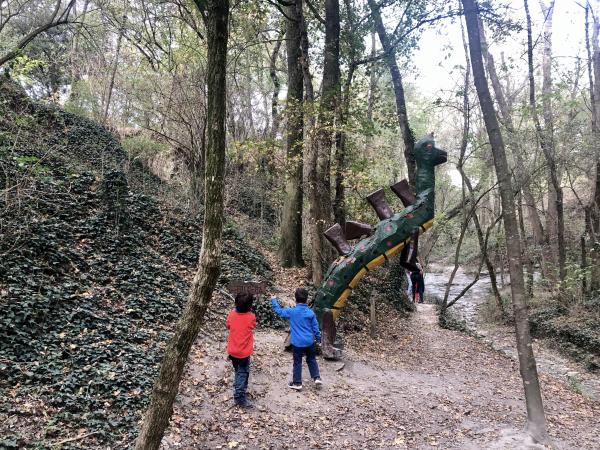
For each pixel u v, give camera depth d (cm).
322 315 921
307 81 1191
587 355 1255
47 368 573
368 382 823
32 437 461
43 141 1314
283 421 620
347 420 652
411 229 898
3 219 790
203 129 1349
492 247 2523
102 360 629
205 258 362
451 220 2452
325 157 1185
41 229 852
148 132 1709
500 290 2103
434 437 632
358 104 1353
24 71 1064
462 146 1667
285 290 1264
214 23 376
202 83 1332
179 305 878
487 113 694
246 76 1853
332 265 952
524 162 1631
